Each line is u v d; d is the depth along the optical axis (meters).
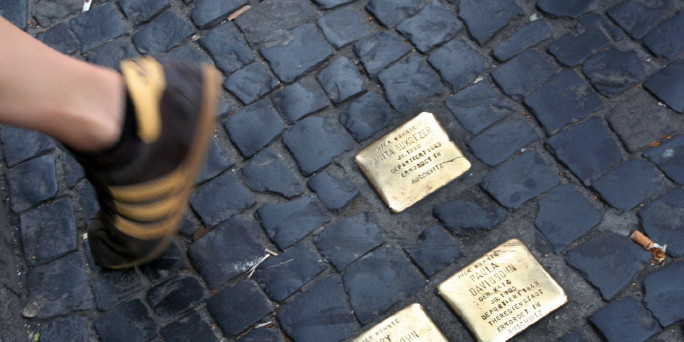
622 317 1.54
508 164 1.65
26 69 1.29
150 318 1.61
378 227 1.63
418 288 1.59
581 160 1.64
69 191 1.70
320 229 1.64
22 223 1.68
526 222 1.61
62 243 1.66
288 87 1.74
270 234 1.64
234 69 1.76
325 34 1.78
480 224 1.62
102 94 1.33
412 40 1.76
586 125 1.66
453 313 1.57
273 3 1.81
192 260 1.64
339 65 1.75
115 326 1.61
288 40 1.78
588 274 1.57
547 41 1.73
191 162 1.42
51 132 1.33
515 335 1.55
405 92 1.72
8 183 1.71
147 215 1.44
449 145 1.67
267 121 1.72
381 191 1.65
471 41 1.75
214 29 1.80
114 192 1.41
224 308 1.60
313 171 1.68
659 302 1.55
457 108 1.70
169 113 1.38
